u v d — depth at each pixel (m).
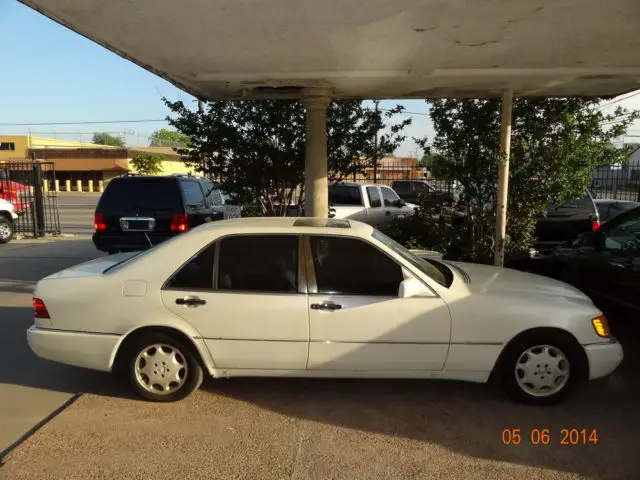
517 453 3.48
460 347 4.04
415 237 8.42
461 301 4.05
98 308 4.11
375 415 4.00
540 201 7.81
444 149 8.20
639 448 3.54
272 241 4.18
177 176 9.73
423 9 4.05
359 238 4.16
